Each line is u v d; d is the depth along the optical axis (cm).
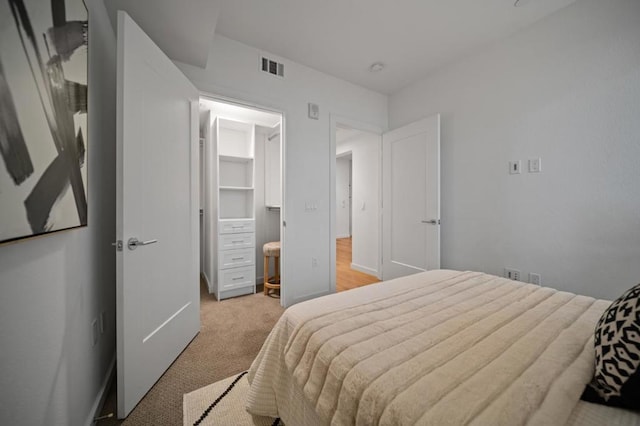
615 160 165
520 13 189
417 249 280
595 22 171
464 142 248
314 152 268
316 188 270
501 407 51
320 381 74
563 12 184
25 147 64
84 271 109
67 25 84
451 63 257
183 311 170
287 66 249
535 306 104
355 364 69
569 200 184
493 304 106
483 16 192
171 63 157
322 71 271
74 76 90
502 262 221
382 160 328
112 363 147
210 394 130
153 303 139
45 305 79
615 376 55
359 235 403
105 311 137
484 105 232
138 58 128
